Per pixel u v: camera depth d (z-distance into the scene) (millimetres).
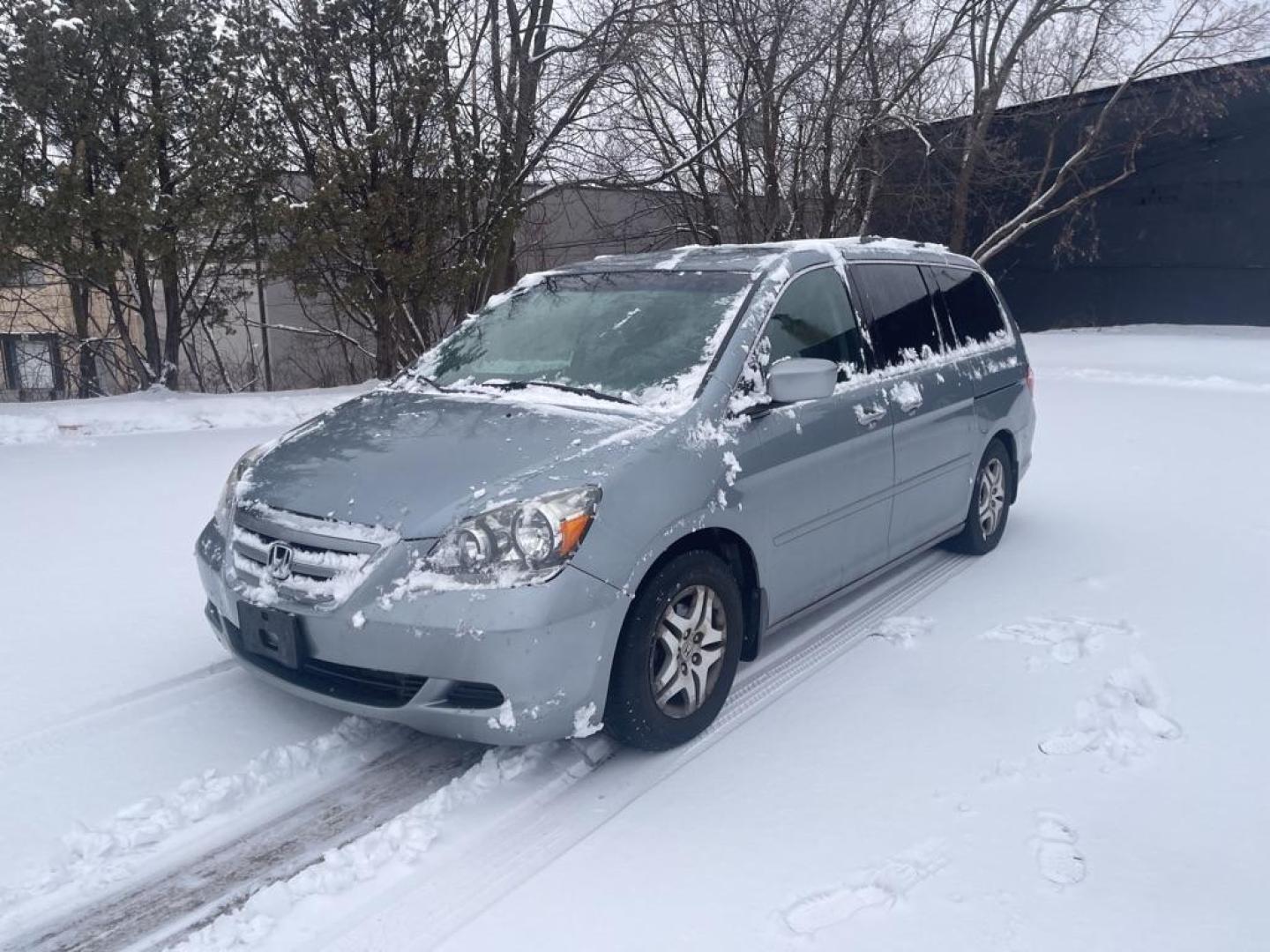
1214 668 3971
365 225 12742
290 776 3328
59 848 2924
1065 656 4117
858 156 19078
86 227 11359
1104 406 11555
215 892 2756
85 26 11305
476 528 2977
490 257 14453
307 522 3223
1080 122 21688
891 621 4539
